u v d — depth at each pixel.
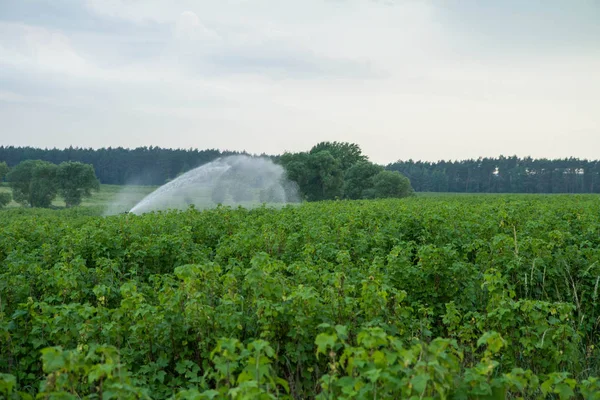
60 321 7.17
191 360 7.34
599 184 152.62
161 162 153.12
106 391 4.75
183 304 7.48
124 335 7.45
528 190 160.00
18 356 7.57
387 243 14.39
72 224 20.11
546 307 7.20
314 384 6.96
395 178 87.56
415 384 4.39
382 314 7.26
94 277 10.12
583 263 10.72
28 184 96.56
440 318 9.34
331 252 12.24
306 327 6.94
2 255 14.23
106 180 153.00
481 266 10.88
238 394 4.43
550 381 5.03
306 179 85.31
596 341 9.20
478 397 4.87
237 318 7.05
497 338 5.27
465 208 21.44
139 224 16.39
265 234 13.62
